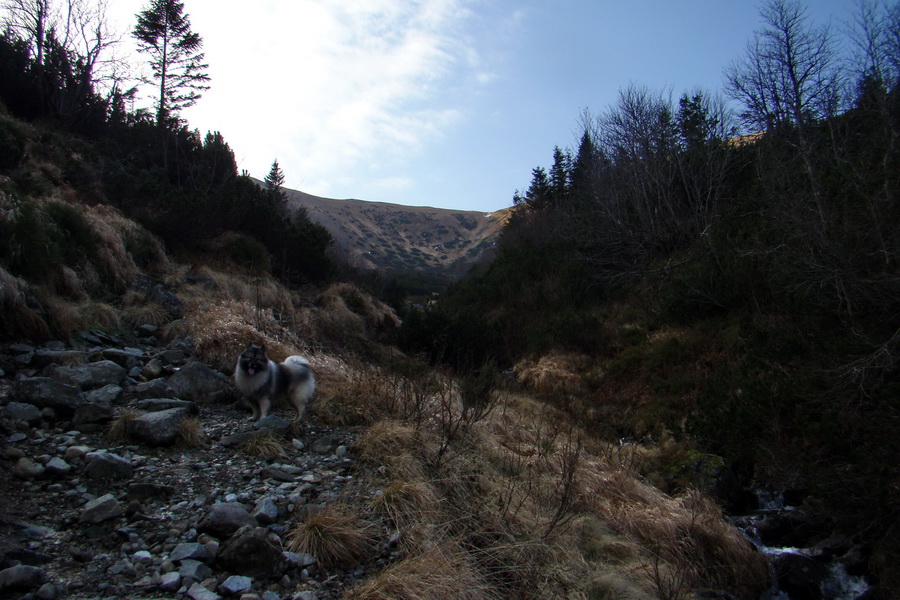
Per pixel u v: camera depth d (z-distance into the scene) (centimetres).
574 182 2855
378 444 512
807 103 1505
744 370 785
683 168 1814
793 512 630
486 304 2062
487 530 428
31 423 445
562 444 725
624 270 1759
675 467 742
